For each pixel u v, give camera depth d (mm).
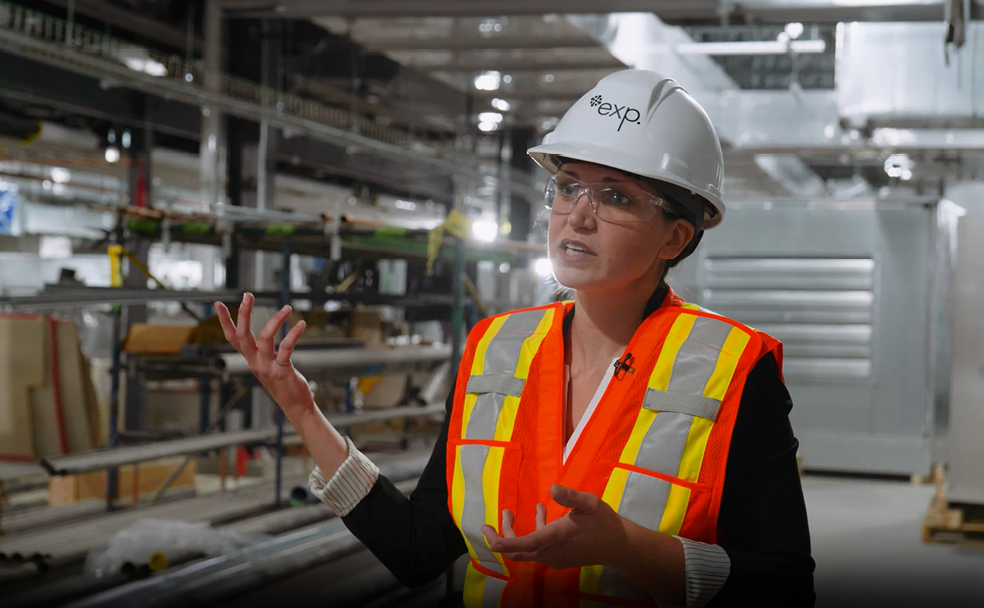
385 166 8164
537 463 1292
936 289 8070
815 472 8578
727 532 1296
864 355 8266
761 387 1279
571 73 7723
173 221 5137
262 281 6789
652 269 1349
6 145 7367
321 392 7262
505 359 1374
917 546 5660
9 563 4176
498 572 1337
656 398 1265
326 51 6977
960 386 6020
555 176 1351
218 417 6035
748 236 8523
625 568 1147
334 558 3887
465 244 5758
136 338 5191
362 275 7008
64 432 4234
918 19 5891
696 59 8484
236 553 3613
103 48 5191
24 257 9773
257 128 6531
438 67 7480
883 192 14094
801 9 5785
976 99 7293
